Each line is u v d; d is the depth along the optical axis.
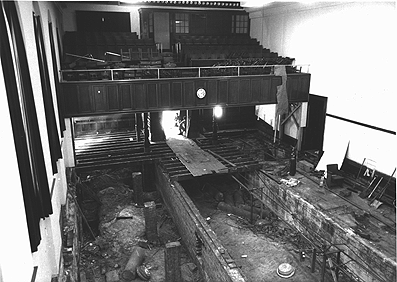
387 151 14.20
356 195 14.45
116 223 14.52
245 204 17.12
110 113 15.66
